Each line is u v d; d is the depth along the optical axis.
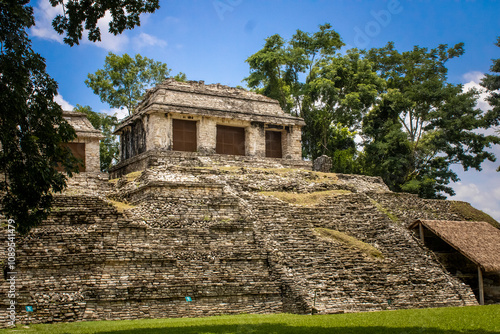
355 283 26.56
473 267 32.75
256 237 27.95
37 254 22.97
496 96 51.66
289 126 46.34
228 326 18.19
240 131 44.75
